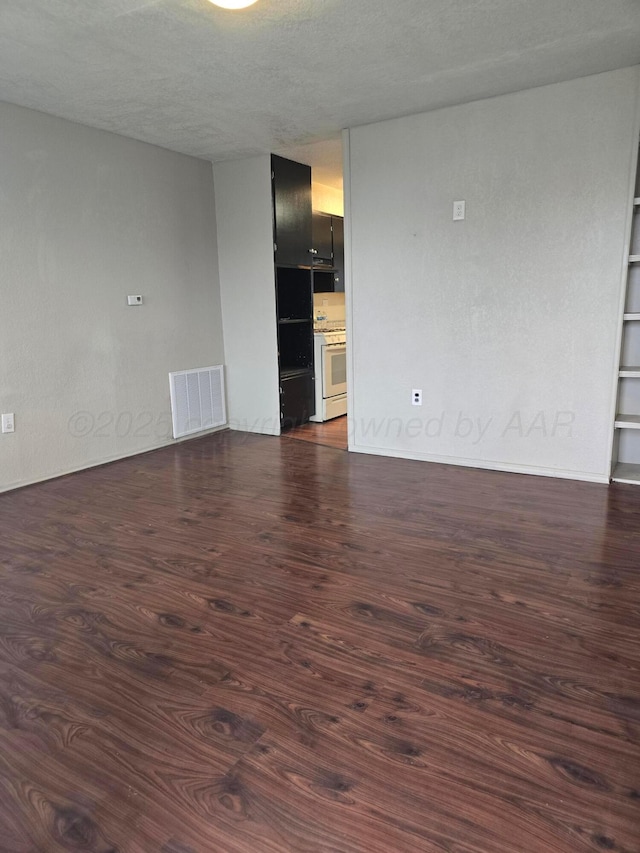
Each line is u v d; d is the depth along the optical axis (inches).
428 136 145.2
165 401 182.7
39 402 145.6
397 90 129.0
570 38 105.1
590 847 47.4
